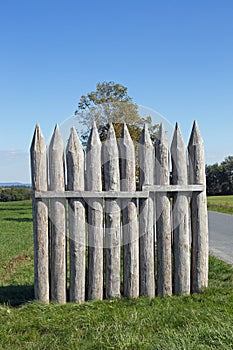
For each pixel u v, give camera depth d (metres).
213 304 7.38
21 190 90.19
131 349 5.64
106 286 7.86
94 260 7.77
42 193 7.64
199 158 8.09
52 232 7.76
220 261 12.23
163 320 6.53
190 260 8.38
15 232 26.97
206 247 8.18
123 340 5.81
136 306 7.36
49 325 6.58
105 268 7.97
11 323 6.78
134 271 7.87
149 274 7.93
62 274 7.77
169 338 5.77
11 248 18.91
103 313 6.93
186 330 6.05
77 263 7.75
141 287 7.96
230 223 27.98
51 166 7.68
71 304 7.58
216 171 101.94
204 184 8.13
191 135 8.15
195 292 8.16
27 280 10.77
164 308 7.10
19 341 6.16
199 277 8.14
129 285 7.86
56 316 6.94
